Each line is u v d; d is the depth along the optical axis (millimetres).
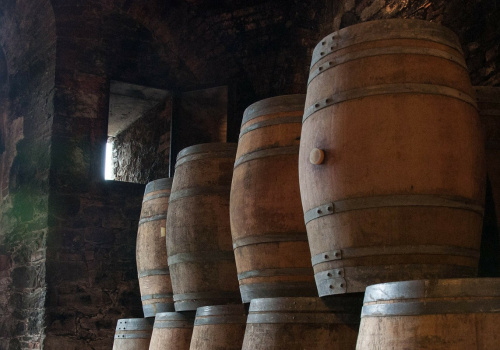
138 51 7871
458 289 2100
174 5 7980
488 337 2041
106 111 7578
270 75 7473
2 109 8531
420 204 2760
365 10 6168
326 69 3039
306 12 7195
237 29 7777
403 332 2162
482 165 2947
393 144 2793
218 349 3762
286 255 3438
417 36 2932
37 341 6855
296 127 3555
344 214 2850
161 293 4934
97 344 6961
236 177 3705
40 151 7457
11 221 7867
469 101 2961
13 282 7555
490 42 4602
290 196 3461
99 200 7332
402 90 2844
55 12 7504
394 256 2770
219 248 4246
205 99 8023
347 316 3090
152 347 4602
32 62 7969
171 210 4508
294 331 3076
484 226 3281
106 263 7207
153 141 8312
